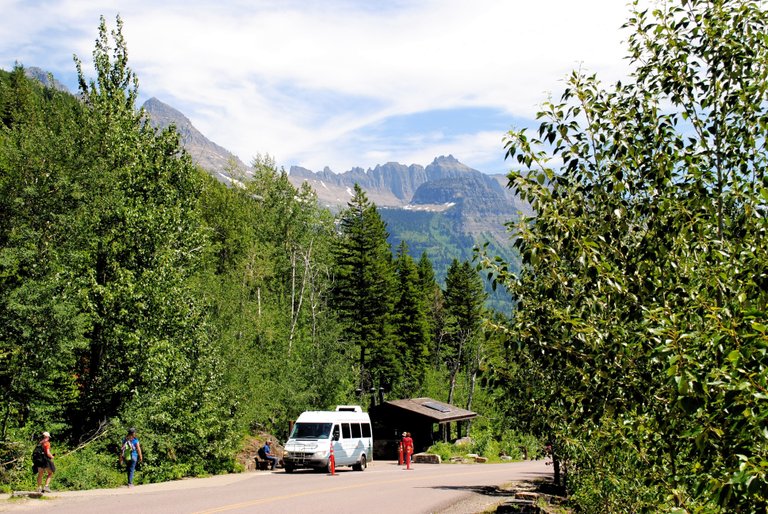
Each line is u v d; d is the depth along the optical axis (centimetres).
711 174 529
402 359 7344
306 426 2991
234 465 2905
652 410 494
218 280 3734
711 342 398
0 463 1838
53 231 2309
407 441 3550
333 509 1584
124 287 2472
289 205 6675
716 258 471
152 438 2367
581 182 555
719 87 545
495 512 1716
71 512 1373
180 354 2592
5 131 2375
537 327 524
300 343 5138
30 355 2070
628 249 507
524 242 525
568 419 657
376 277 6575
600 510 1082
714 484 374
